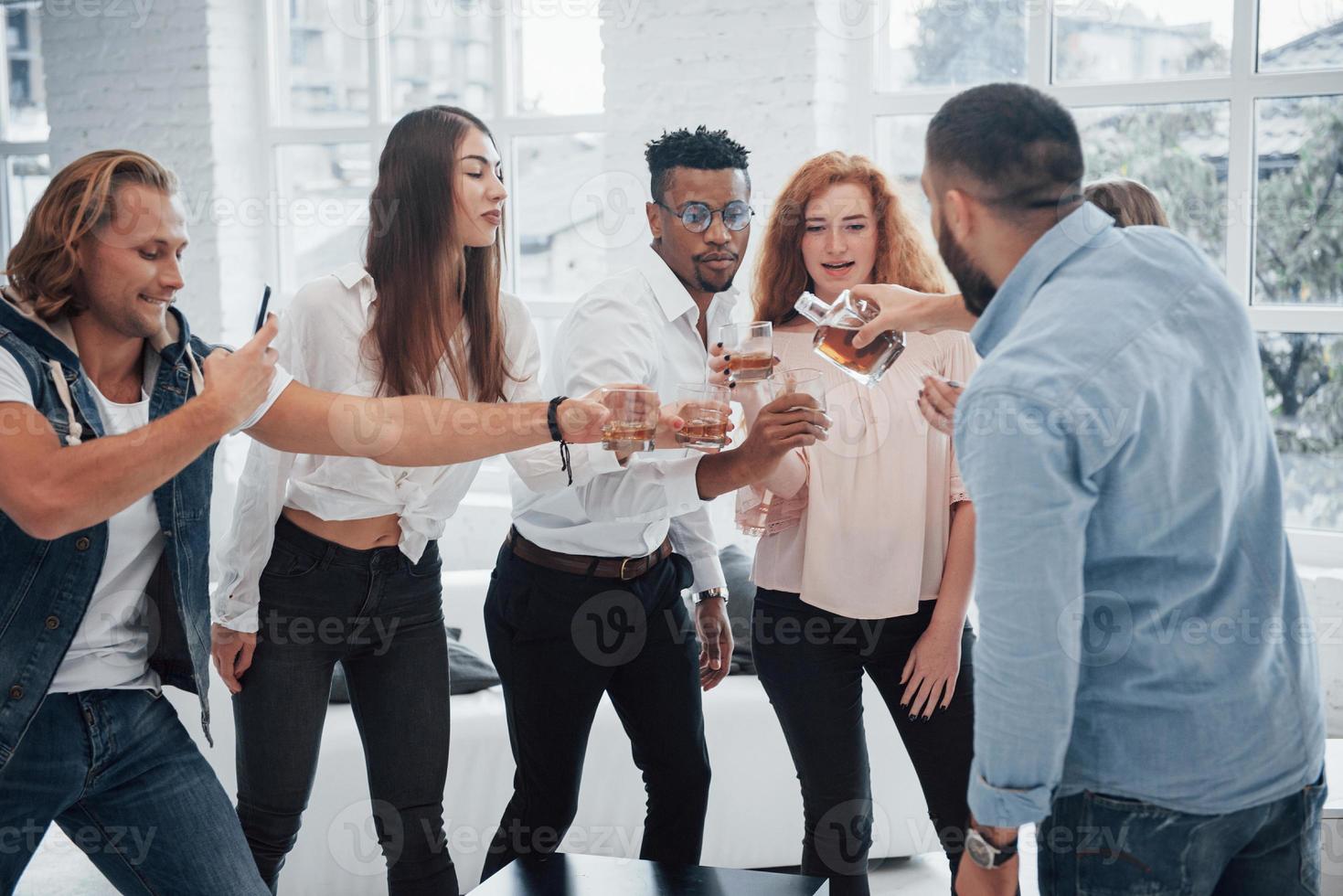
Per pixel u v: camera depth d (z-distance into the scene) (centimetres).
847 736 210
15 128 526
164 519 175
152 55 474
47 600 163
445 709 222
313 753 214
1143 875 133
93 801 174
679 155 210
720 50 383
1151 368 125
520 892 182
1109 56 359
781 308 220
